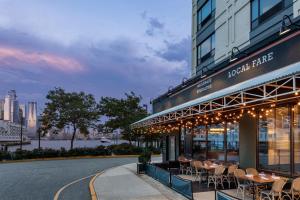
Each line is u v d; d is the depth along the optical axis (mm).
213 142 18125
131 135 44969
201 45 24000
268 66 12578
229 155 16109
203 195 11922
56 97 42156
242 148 14461
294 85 6883
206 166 14695
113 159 34750
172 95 25250
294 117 11188
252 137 13711
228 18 18984
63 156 36750
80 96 43938
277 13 14133
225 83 16219
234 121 15586
